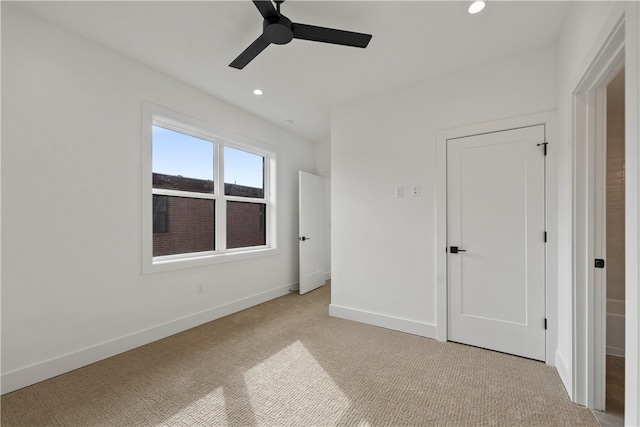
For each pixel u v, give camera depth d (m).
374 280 3.03
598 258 1.70
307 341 2.63
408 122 2.84
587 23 1.53
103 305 2.31
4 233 1.83
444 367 2.16
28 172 1.92
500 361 2.24
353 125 3.19
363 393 1.85
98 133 2.28
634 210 0.98
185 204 3.10
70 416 1.63
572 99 1.78
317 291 4.48
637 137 0.97
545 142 2.21
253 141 3.75
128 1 1.81
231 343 2.59
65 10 1.90
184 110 2.90
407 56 2.38
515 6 1.82
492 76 2.43
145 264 2.58
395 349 2.46
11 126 1.86
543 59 2.23
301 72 2.65
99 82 2.28
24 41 1.91
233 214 3.67
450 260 2.61
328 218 5.34
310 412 1.67
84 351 2.18
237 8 1.88
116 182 2.39
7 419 1.60
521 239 2.31
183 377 2.03
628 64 1.02
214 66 2.59
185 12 1.92
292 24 1.71
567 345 1.88
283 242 4.30
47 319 2.01
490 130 2.43
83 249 2.19
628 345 1.02
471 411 1.67
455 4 1.81
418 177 2.78
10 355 1.86
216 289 3.26
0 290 1.82
